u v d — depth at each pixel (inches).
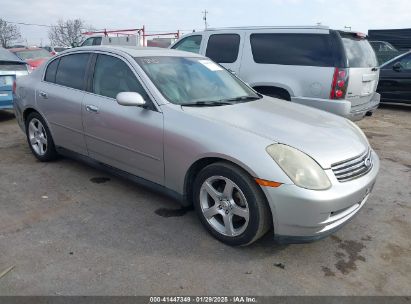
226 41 281.0
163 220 141.6
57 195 161.6
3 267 111.5
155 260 116.9
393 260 120.8
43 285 104.2
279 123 131.2
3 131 268.2
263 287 106.3
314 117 146.0
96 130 160.6
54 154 197.3
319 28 244.4
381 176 195.2
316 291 105.4
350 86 237.8
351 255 123.0
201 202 130.1
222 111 137.7
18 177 180.5
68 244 124.3
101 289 103.4
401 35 747.4
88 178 180.5
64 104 174.2
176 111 134.6
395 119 352.2
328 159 114.3
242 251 122.9
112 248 122.6
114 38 746.8
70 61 181.0
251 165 112.3
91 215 144.5
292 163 110.4
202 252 121.6
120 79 154.9
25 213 145.1
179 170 132.6
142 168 147.0
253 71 264.4
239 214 119.7
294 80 247.4
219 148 119.3
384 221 146.2
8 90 287.1
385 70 398.9
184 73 158.9
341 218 116.7
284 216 110.3
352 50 246.1
